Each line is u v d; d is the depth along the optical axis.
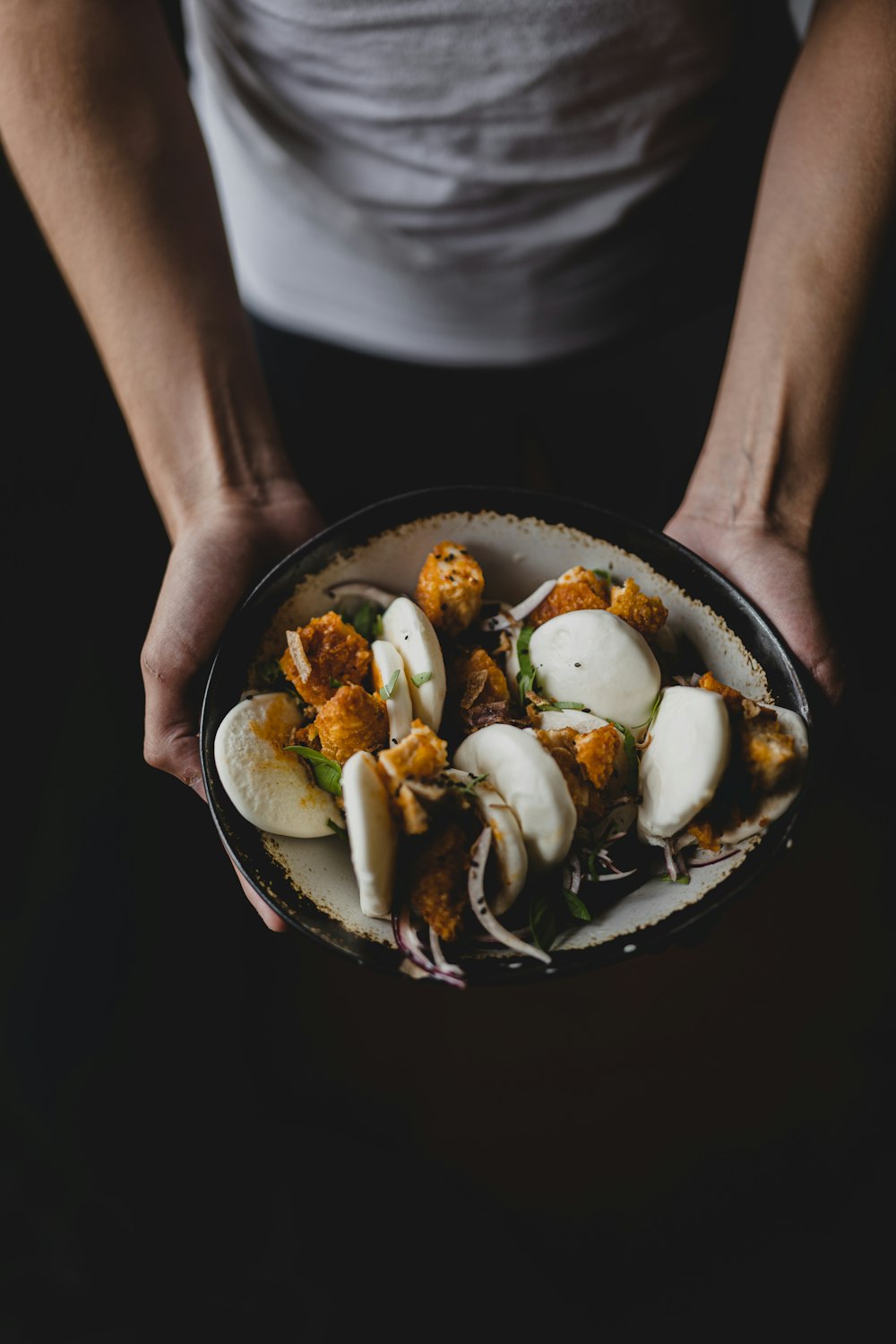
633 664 0.53
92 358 1.06
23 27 0.60
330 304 0.78
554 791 0.49
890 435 1.09
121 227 0.61
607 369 0.82
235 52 0.65
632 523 0.56
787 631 0.57
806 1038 0.90
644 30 0.61
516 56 0.61
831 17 0.62
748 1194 0.86
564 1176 0.87
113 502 1.04
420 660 0.53
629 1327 0.82
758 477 0.61
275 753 0.52
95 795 0.96
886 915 0.94
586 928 0.50
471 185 0.67
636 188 0.68
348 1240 0.84
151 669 0.57
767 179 0.64
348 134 0.67
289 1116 0.88
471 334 0.77
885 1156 0.87
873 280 0.62
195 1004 0.90
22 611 1.01
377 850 0.47
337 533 0.55
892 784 0.99
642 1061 0.90
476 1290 0.83
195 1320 0.81
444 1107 0.88
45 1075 0.87
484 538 0.57
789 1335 0.82
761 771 0.50
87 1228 0.83
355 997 0.91
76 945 0.91
